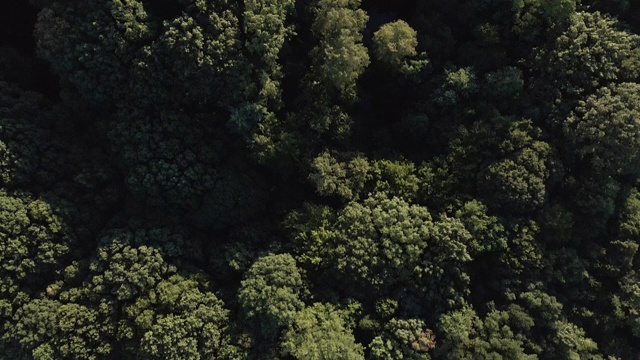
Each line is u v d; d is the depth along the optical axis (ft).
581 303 104.01
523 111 106.11
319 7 106.22
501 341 97.45
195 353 96.32
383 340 99.91
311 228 105.29
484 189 104.32
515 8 105.40
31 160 99.60
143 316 96.94
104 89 98.53
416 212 102.99
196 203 104.06
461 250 99.35
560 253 102.78
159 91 99.09
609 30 102.22
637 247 102.68
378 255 101.40
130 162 99.66
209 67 96.12
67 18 95.25
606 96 99.25
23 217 96.02
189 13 95.91
